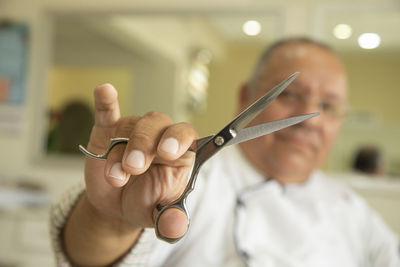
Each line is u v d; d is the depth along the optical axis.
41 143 2.43
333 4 2.12
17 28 2.48
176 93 2.25
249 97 0.81
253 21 2.20
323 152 0.75
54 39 2.44
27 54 2.47
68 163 2.39
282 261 0.64
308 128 0.71
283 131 0.70
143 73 2.30
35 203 2.12
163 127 0.32
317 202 0.73
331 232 0.72
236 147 0.75
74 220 0.46
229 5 2.22
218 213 0.64
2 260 2.08
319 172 0.83
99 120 0.36
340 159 2.07
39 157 2.43
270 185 0.69
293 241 0.66
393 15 2.06
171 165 0.34
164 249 0.57
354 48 2.08
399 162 2.02
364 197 2.05
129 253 0.46
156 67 2.29
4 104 2.49
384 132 2.04
